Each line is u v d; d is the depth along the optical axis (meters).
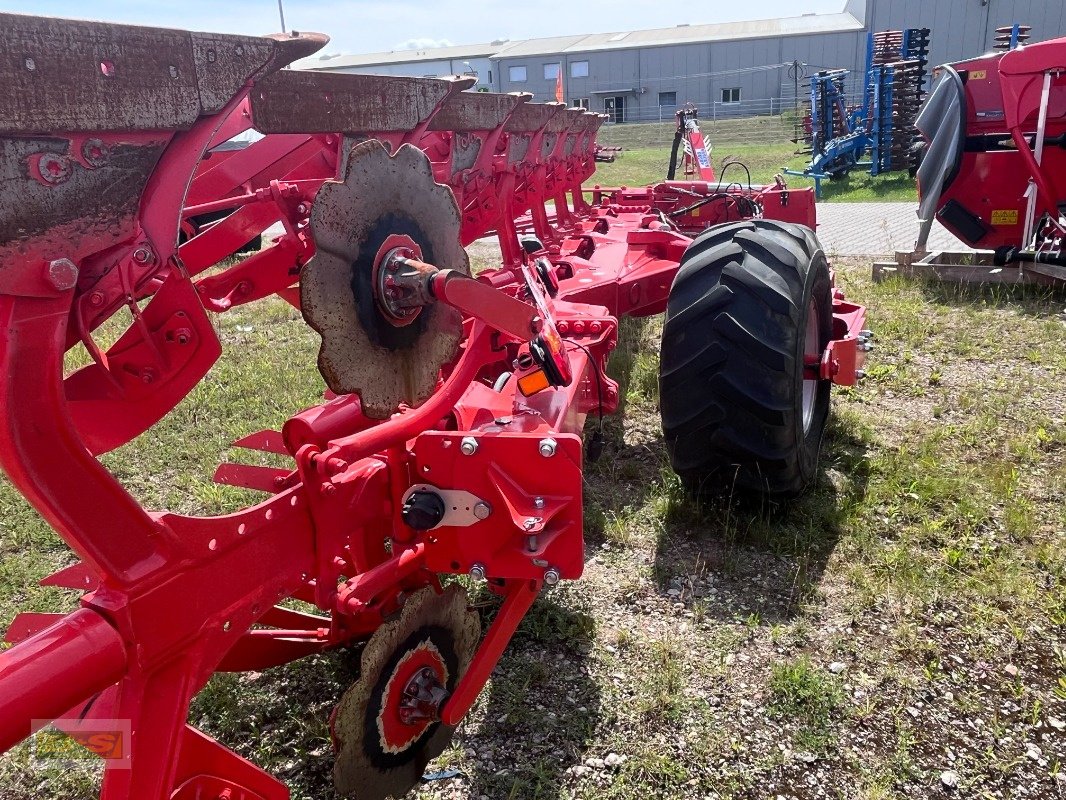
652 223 5.36
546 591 3.05
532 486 2.01
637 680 2.60
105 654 1.36
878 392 4.83
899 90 18.39
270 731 2.47
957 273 7.07
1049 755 2.28
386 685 2.01
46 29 1.18
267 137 2.79
